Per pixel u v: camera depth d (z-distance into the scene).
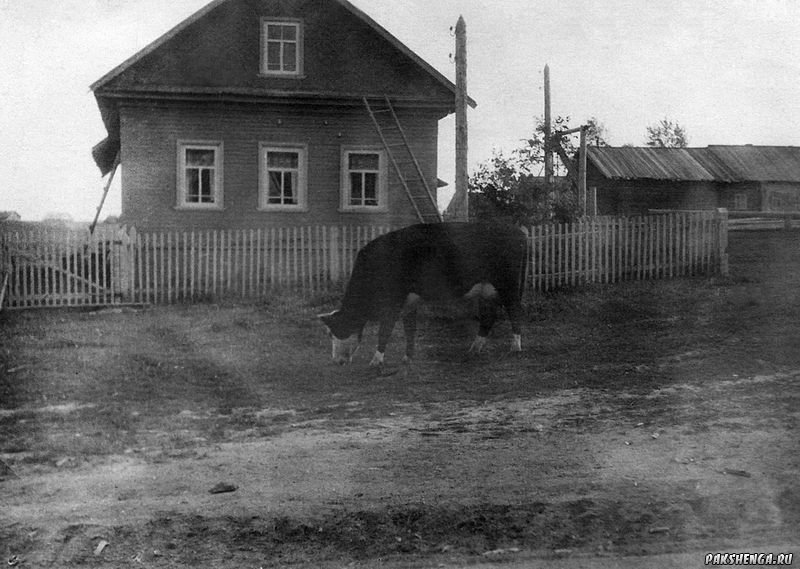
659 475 6.74
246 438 8.17
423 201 23.00
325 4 22.50
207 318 16.03
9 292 17.52
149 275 18.28
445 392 10.05
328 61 22.53
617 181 39.66
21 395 10.27
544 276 17.56
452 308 16.12
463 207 17.94
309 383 10.89
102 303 17.89
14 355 12.73
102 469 7.21
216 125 22.02
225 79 22.03
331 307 16.98
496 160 21.12
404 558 5.60
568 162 25.36
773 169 41.34
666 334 13.17
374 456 7.40
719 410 8.60
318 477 6.86
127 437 8.26
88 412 9.39
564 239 17.83
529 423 8.41
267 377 11.29
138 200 21.72
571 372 10.85
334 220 22.67
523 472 6.86
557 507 6.15
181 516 6.07
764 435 7.72
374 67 22.67
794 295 15.70
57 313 16.95
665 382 10.04
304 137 22.47
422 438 7.97
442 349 13.06
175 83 21.73
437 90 22.83
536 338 13.55
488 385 10.34
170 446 7.92
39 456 7.58
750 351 11.51
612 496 6.32
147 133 21.72
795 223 28.36
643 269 18.45
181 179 21.91
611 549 5.64
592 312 15.48
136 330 14.93
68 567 5.54
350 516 6.05
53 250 17.73
